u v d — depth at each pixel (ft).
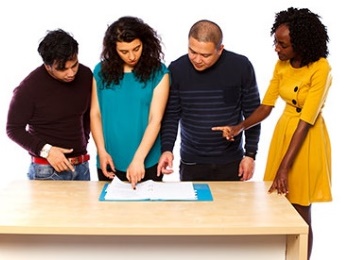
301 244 6.23
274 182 7.48
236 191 7.48
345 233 11.32
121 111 8.05
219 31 7.69
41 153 7.75
